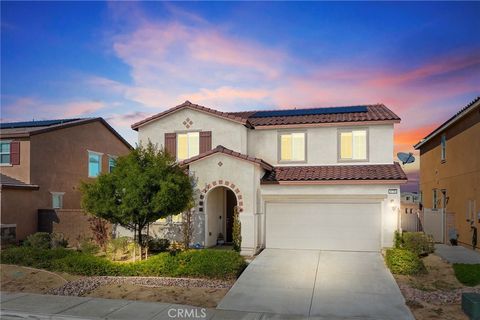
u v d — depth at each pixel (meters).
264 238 18.94
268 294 12.91
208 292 13.26
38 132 23.14
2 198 20.53
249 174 17.98
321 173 18.91
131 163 16.25
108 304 12.20
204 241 18.50
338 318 10.98
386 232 17.81
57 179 24.69
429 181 27.06
